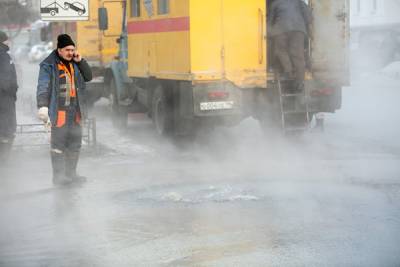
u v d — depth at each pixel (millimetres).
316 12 20938
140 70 23359
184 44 19656
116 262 9328
